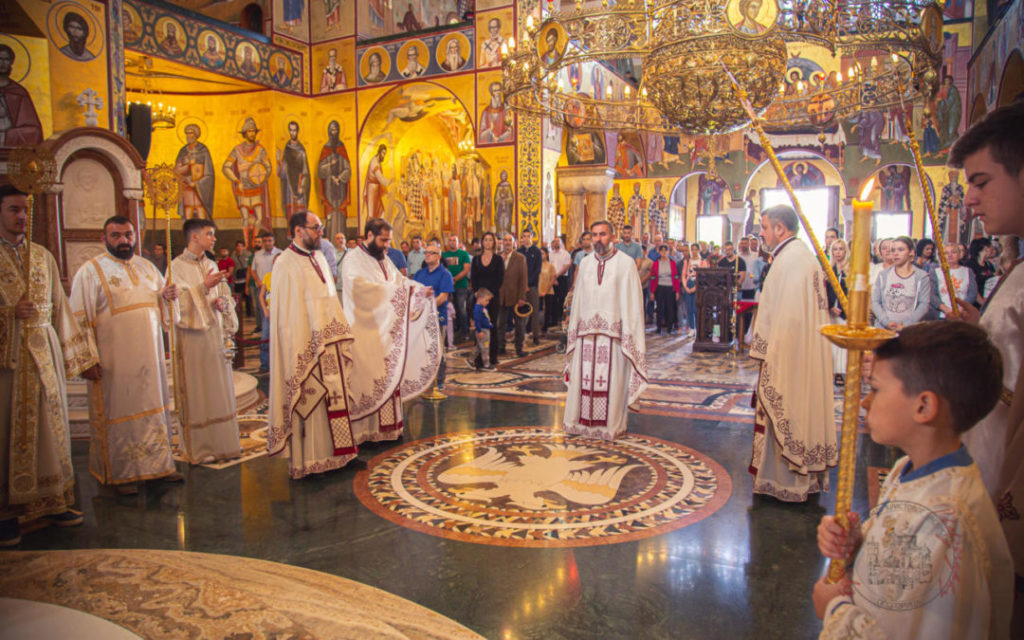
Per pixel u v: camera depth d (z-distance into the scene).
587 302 5.77
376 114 15.91
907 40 5.80
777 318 4.20
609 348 5.68
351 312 5.51
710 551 3.60
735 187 22.23
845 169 20.56
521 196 14.23
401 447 5.60
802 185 26.73
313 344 4.84
